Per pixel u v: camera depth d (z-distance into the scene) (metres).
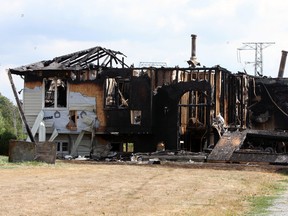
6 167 28.08
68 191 19.28
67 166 30.28
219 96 41.78
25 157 30.94
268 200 18.09
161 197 18.22
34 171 26.58
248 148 37.34
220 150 34.66
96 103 41.50
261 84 48.91
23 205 16.05
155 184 22.08
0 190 19.30
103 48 44.06
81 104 41.78
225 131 40.12
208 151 37.03
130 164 33.03
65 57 43.56
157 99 41.22
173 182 22.94
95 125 41.41
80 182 22.19
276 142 38.81
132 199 17.58
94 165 31.75
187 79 42.94
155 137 41.19
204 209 15.77
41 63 43.22
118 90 41.19
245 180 24.56
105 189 20.09
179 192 19.66
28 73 42.50
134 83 40.75
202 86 40.34
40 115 42.12
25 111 42.56
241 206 16.64
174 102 40.84
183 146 42.34
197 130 41.94
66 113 42.00
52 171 26.92
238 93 46.03
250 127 48.50
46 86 42.62
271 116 48.59
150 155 36.62
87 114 41.66
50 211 15.09
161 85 41.47
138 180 23.50
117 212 15.04
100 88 41.47
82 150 42.03
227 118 43.84
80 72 41.88
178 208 15.92
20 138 49.16
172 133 40.78
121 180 23.34
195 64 48.19
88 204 16.39
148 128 40.31
